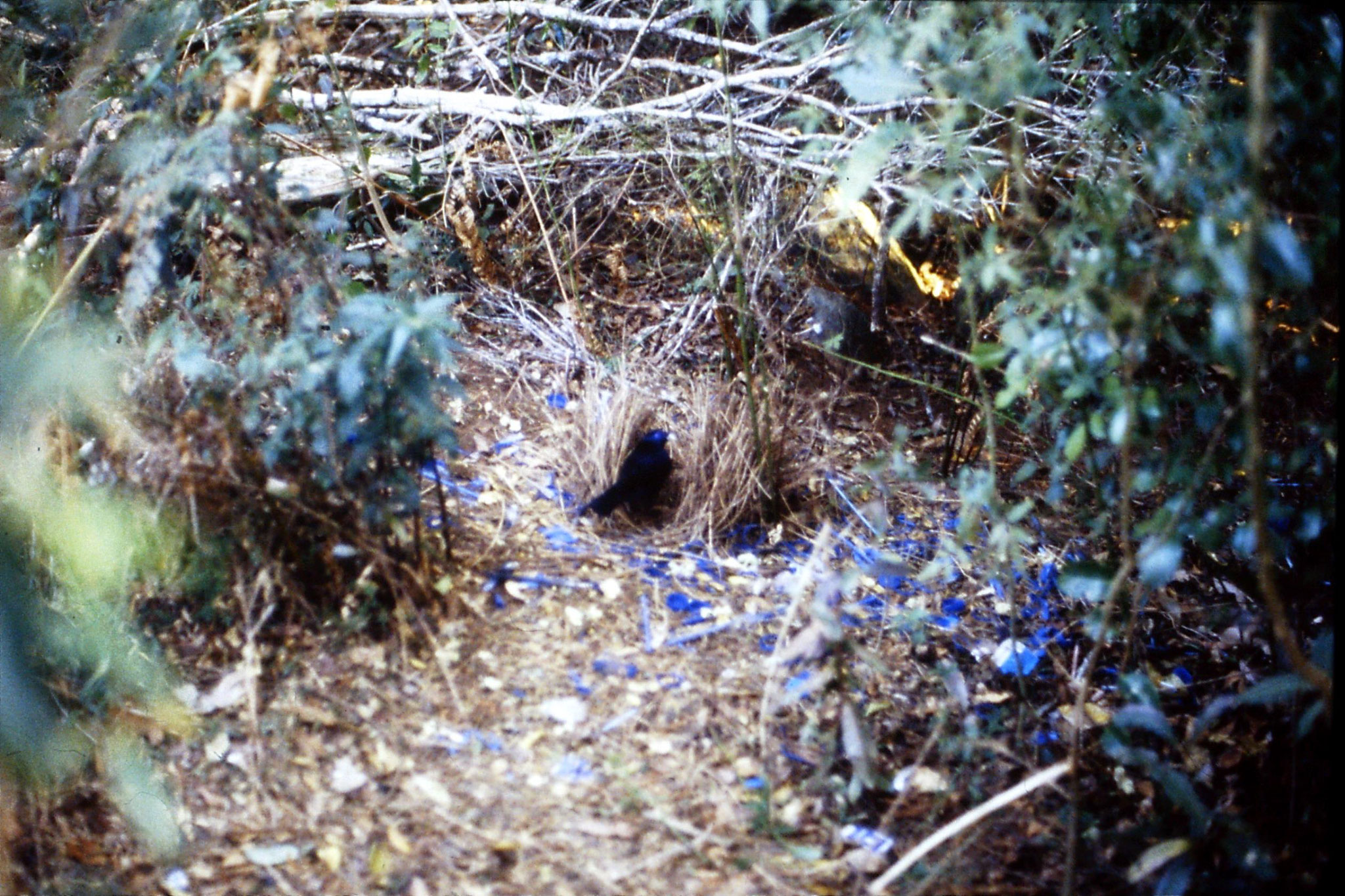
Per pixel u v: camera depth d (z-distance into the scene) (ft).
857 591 10.41
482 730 8.49
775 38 11.41
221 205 8.86
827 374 13.67
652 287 14.43
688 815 7.95
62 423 8.35
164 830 7.57
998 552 8.82
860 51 8.05
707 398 11.35
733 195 12.36
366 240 13.61
